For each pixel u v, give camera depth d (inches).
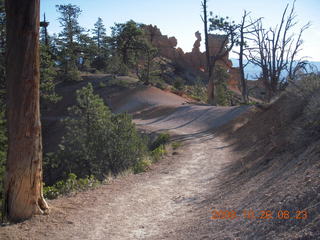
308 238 142.6
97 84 2534.5
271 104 766.5
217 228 216.2
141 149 690.8
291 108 540.7
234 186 339.6
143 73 2696.9
